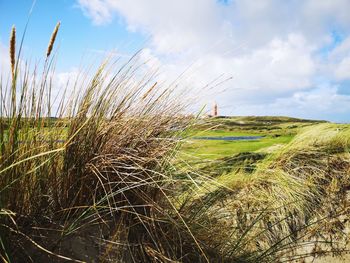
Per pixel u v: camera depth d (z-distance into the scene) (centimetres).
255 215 441
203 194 326
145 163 248
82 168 225
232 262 281
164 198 269
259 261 312
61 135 227
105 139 236
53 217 215
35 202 208
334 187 504
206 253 263
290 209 465
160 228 242
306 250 427
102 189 234
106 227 228
